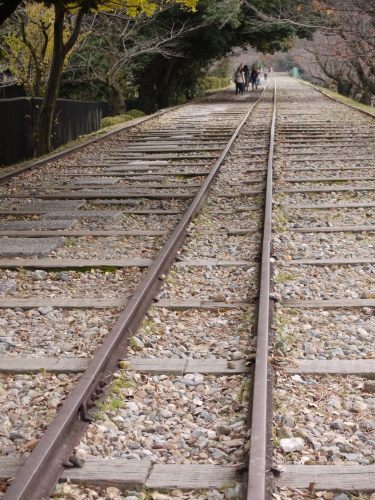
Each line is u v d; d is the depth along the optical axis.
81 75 33.78
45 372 4.94
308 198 11.08
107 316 6.05
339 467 3.68
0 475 3.63
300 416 4.30
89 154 16.81
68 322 5.95
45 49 24.48
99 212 10.09
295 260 7.62
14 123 20.25
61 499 3.46
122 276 7.18
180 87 49.28
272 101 39.19
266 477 3.50
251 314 5.95
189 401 4.58
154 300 6.33
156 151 16.89
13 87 28.30
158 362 5.06
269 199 9.84
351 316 6.01
